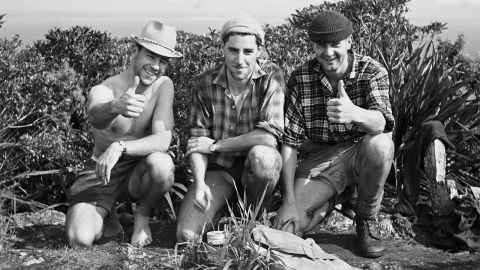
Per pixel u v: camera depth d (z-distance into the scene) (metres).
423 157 4.69
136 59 4.23
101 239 4.42
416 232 4.54
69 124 5.93
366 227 4.15
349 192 4.46
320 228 4.71
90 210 4.24
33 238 4.52
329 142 4.38
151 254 4.10
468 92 5.37
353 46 6.16
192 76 5.62
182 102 5.62
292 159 4.26
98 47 6.48
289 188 4.22
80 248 4.17
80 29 6.55
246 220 3.83
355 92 4.18
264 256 3.60
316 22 4.01
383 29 6.43
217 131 4.29
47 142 5.54
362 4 6.62
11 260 3.96
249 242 3.65
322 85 4.23
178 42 5.86
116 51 6.25
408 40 6.29
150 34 4.15
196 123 4.30
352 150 4.30
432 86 5.41
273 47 5.82
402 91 5.44
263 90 4.18
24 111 5.71
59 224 4.95
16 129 5.75
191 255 3.83
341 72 4.16
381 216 4.68
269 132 4.12
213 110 4.26
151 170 4.13
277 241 3.69
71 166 5.63
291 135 4.27
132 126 4.30
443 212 4.42
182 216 4.21
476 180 5.35
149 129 4.36
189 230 4.14
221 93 4.24
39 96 5.66
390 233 4.51
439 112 5.38
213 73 4.26
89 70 6.30
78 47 6.39
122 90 4.28
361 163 4.04
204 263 3.80
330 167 4.32
